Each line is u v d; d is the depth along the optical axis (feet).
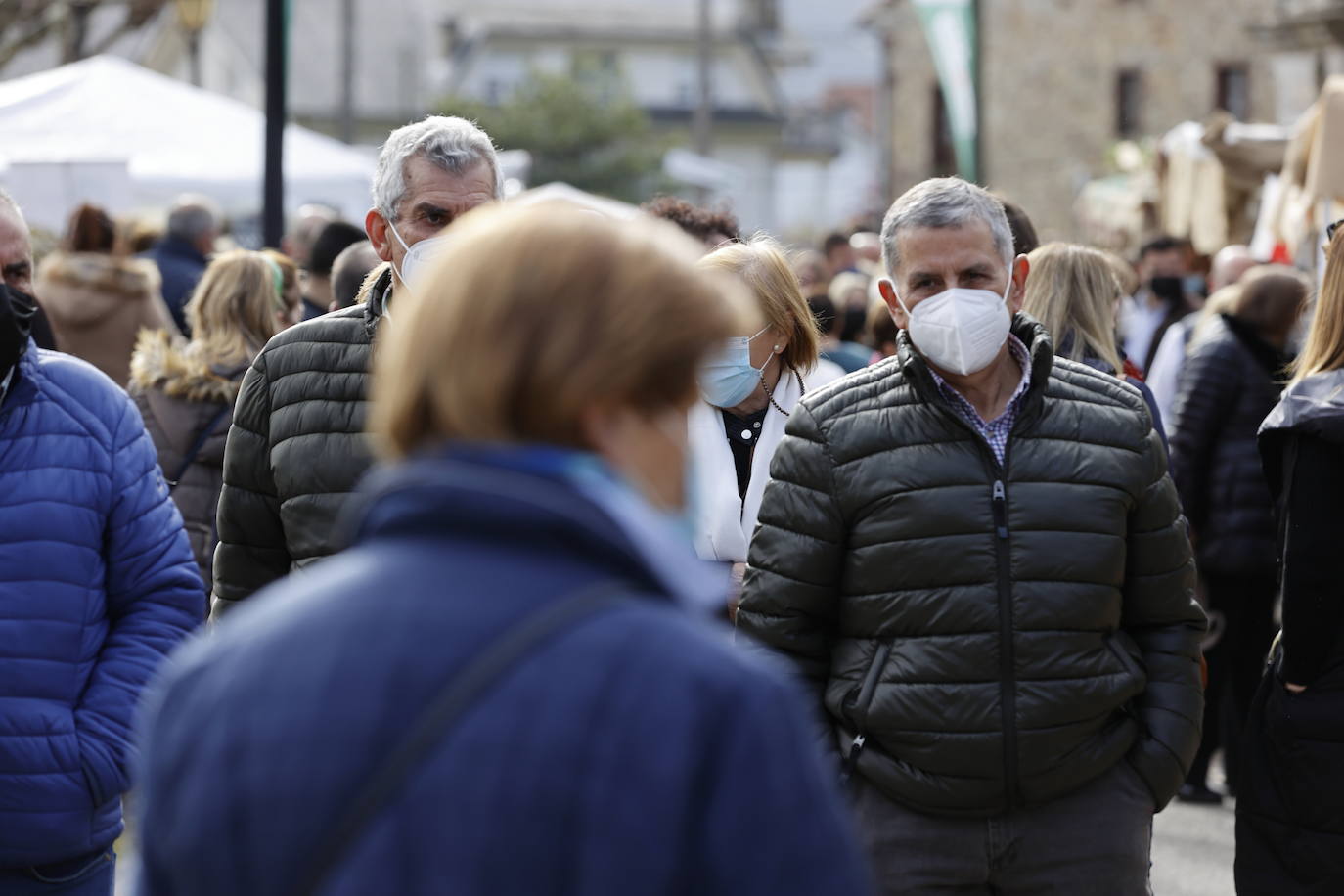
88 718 32.37
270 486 37.93
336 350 37.04
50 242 102.58
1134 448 34.94
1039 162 424.05
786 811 14.99
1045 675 33.63
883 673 34.27
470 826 14.65
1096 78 419.74
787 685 15.69
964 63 124.67
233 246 119.24
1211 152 125.18
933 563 33.88
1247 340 68.80
